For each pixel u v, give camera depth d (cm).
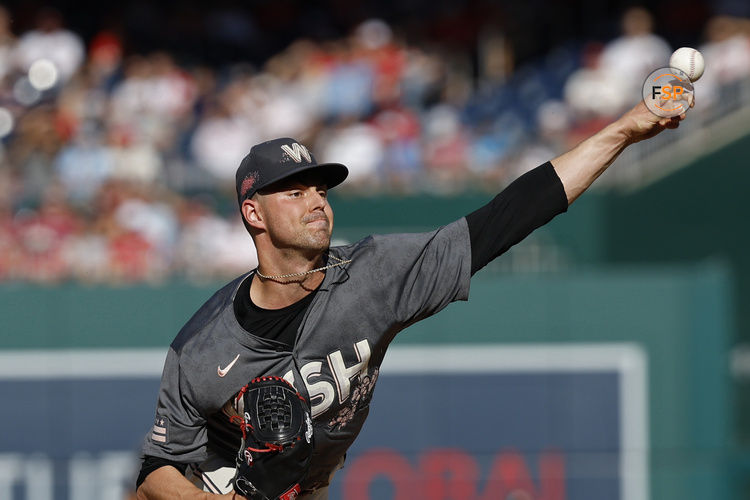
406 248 1180
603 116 4231
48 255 3497
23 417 3278
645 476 3294
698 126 3822
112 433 3284
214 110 4328
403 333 3325
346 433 1234
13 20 4738
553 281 3341
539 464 3300
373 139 4134
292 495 1132
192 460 1209
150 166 3878
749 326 3681
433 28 4972
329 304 1162
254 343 1160
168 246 3562
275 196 1141
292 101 4378
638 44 4384
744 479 3294
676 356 3319
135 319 3312
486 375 3316
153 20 4931
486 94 4612
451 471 3294
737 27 4419
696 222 3756
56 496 3259
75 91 4325
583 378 3322
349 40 4822
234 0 5075
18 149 3997
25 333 3297
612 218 3738
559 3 5034
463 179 3803
